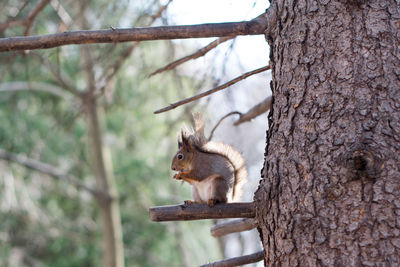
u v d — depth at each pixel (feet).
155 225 75.00
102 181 59.93
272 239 16.31
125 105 48.55
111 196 59.88
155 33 17.48
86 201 72.84
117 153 71.92
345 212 15.02
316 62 16.48
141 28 17.57
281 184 16.28
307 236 15.42
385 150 15.05
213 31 17.52
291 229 15.76
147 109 59.31
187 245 72.54
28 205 63.62
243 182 22.02
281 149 16.57
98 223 75.66
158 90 46.75
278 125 16.99
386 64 15.81
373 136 15.24
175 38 17.61
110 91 33.40
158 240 75.77
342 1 16.55
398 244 14.39
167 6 25.08
